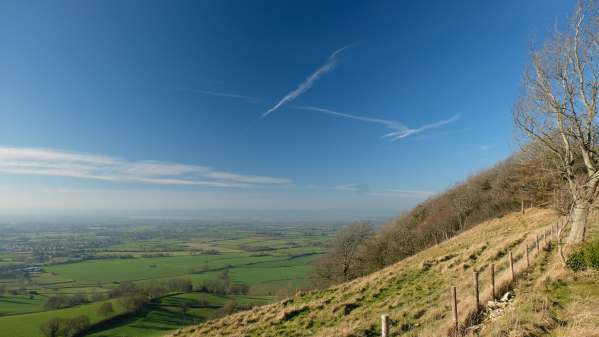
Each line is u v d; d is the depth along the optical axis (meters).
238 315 22.72
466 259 24.70
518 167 46.50
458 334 10.09
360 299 20.89
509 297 12.34
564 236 20.92
